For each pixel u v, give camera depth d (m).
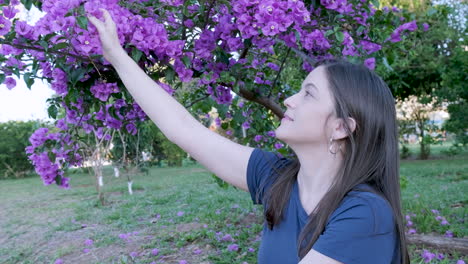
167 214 6.57
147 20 1.56
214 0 1.81
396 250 1.03
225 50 2.05
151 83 1.34
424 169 11.62
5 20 1.44
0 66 1.71
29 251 5.12
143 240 5.02
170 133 1.32
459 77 11.61
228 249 4.16
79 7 1.30
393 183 1.08
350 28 2.41
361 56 2.53
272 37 1.82
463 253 3.70
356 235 0.90
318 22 2.20
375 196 0.96
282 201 1.13
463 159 14.85
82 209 7.95
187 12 1.83
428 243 3.90
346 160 1.05
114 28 1.33
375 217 0.92
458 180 9.04
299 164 1.20
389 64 2.64
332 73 1.08
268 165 1.30
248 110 3.32
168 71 1.67
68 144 2.33
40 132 2.32
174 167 18.55
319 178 1.11
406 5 11.45
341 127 1.06
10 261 4.83
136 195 9.41
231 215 5.97
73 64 1.62
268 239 1.15
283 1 1.68
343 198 0.99
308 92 1.11
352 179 1.02
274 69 3.05
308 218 1.04
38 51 1.64
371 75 1.11
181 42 1.64
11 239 5.98
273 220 1.13
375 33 2.39
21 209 8.73
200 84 2.47
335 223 0.94
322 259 0.90
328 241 0.91
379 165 1.05
